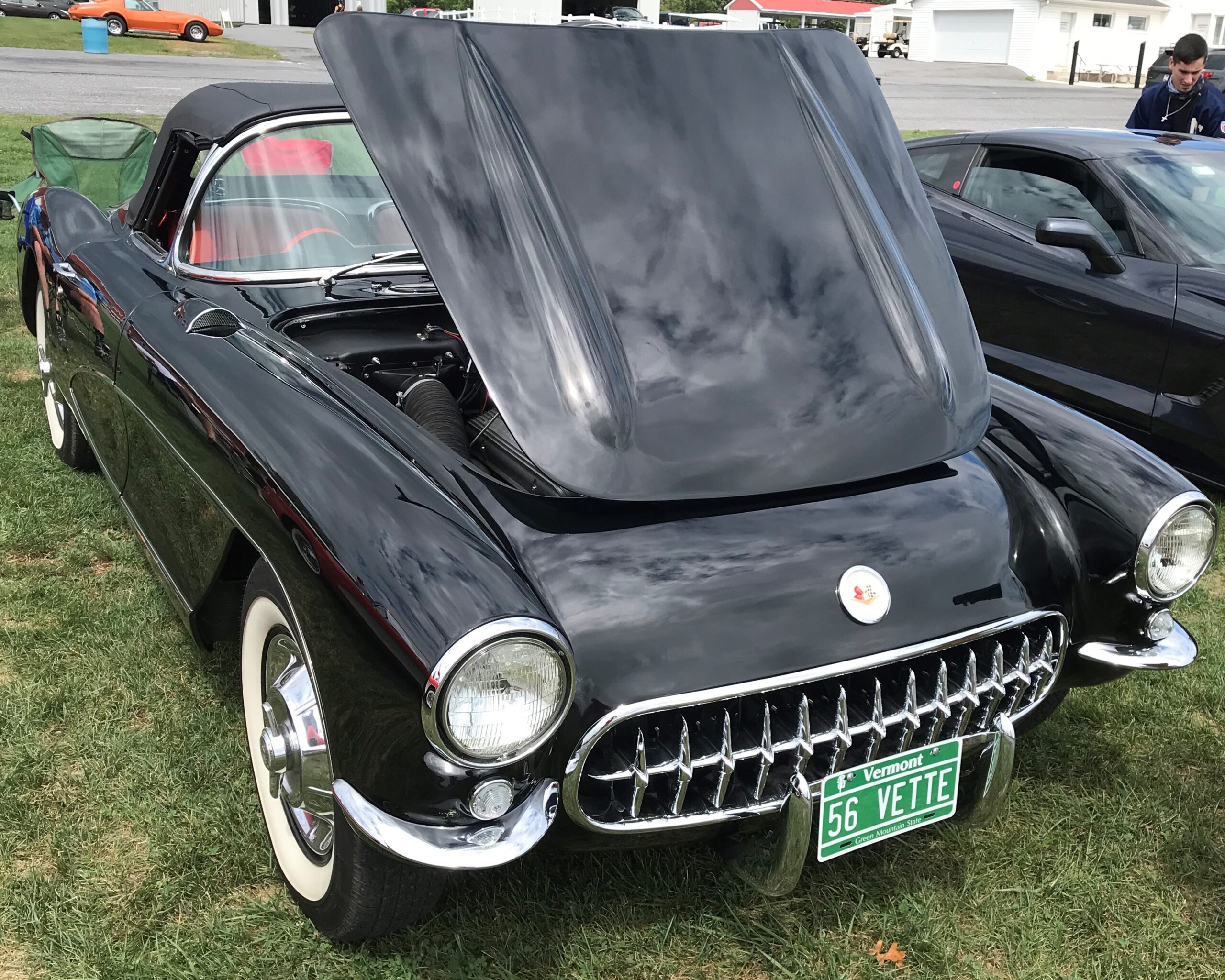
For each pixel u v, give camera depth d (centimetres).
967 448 226
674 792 183
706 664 179
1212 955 218
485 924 213
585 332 210
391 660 164
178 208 326
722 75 254
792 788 188
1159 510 221
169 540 258
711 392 212
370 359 271
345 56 224
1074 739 286
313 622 181
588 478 195
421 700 159
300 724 192
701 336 219
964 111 2398
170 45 2880
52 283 345
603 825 179
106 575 335
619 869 229
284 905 215
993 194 518
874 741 197
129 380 268
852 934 217
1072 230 447
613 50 246
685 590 183
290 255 285
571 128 233
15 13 3525
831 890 228
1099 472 231
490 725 161
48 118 1326
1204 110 660
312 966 201
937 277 256
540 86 235
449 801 168
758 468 204
